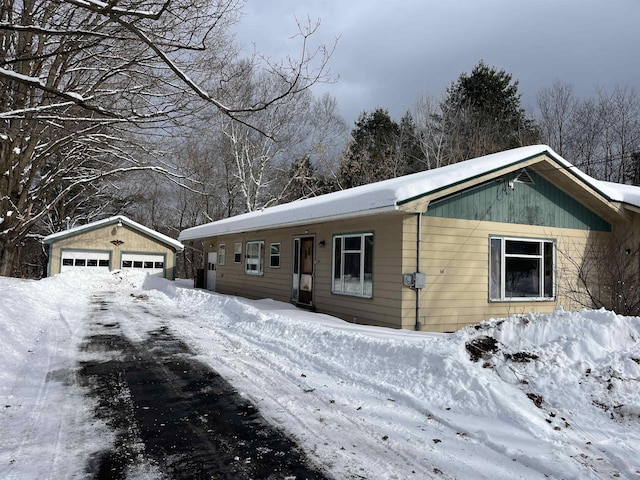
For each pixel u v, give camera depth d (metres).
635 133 28.42
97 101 8.66
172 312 12.45
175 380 5.67
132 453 3.64
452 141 30.58
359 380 5.55
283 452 3.68
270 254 14.98
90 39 7.57
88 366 6.34
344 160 31.05
